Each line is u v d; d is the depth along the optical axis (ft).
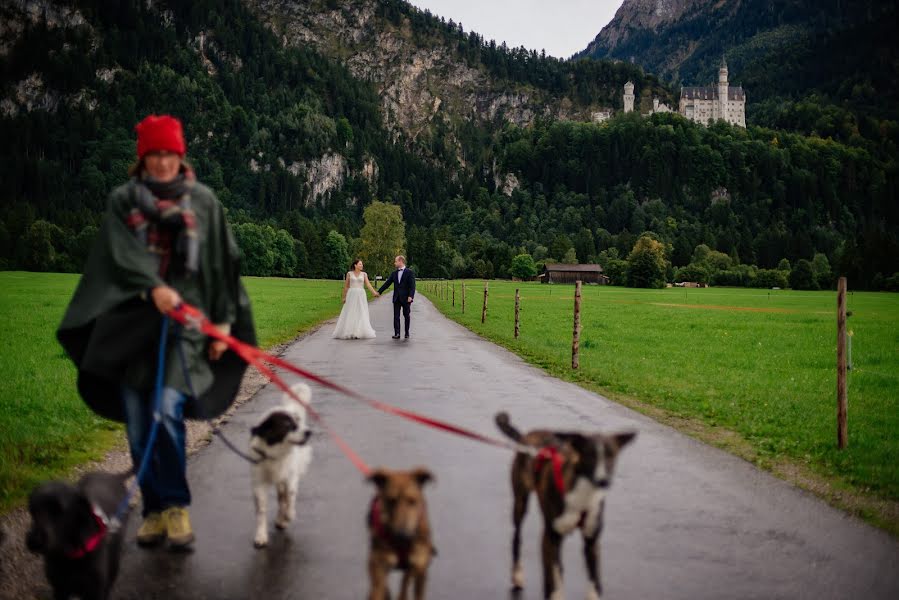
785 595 14.70
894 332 101.86
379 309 139.85
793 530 18.84
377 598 11.87
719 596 14.61
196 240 16.69
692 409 37.19
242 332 18.53
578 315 53.26
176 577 15.17
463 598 14.33
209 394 18.10
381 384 43.09
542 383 44.78
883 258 429.79
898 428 34.30
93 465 25.21
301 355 58.23
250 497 20.83
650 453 27.32
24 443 26.68
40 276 319.88
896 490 22.62
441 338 76.07
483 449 26.86
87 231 464.65
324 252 588.50
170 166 17.19
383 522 11.51
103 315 16.20
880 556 17.02
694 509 20.48
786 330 103.40
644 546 17.48
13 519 18.76
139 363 16.66
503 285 425.28
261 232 526.16
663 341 82.12
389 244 487.20
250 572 15.47
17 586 14.84
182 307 16.16
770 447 28.94
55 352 57.16
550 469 13.57
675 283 565.53
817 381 51.29
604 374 49.44
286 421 16.84
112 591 14.44
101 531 12.36
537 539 17.80
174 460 16.61
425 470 11.97
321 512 19.51
